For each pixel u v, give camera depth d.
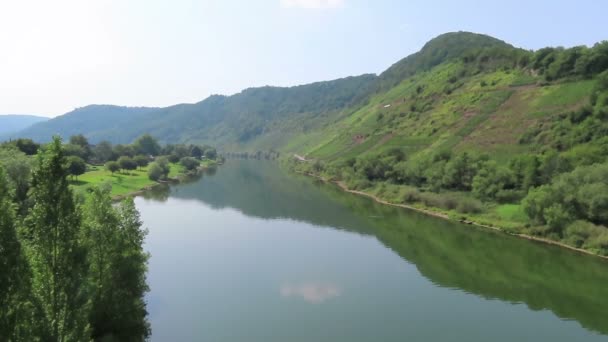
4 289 18.81
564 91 118.69
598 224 66.88
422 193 102.19
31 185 22.73
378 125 177.88
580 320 43.47
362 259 61.88
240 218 87.94
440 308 45.75
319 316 43.22
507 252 65.12
